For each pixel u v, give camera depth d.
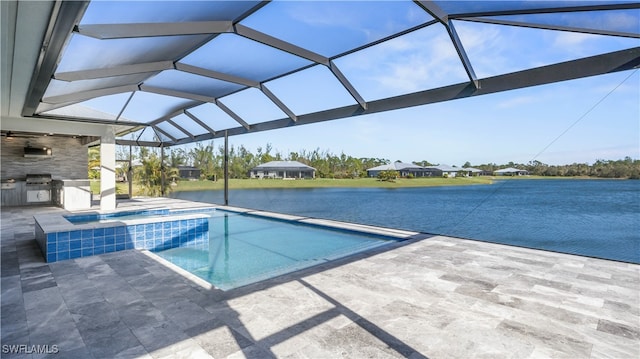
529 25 3.95
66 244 4.66
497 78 4.77
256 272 5.05
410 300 3.10
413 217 14.45
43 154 11.66
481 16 3.95
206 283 3.56
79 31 3.11
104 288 3.40
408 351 2.23
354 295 3.22
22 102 6.03
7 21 2.70
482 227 11.78
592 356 2.19
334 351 2.22
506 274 3.89
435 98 5.46
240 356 2.15
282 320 2.67
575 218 9.04
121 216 8.80
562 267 4.18
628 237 8.16
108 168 9.16
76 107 7.92
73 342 2.32
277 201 18.27
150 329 2.51
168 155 18.50
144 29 3.60
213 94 7.78
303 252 6.29
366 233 7.16
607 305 2.99
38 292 3.28
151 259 4.62
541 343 2.35
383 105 6.27
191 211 10.44
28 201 11.55
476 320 2.69
